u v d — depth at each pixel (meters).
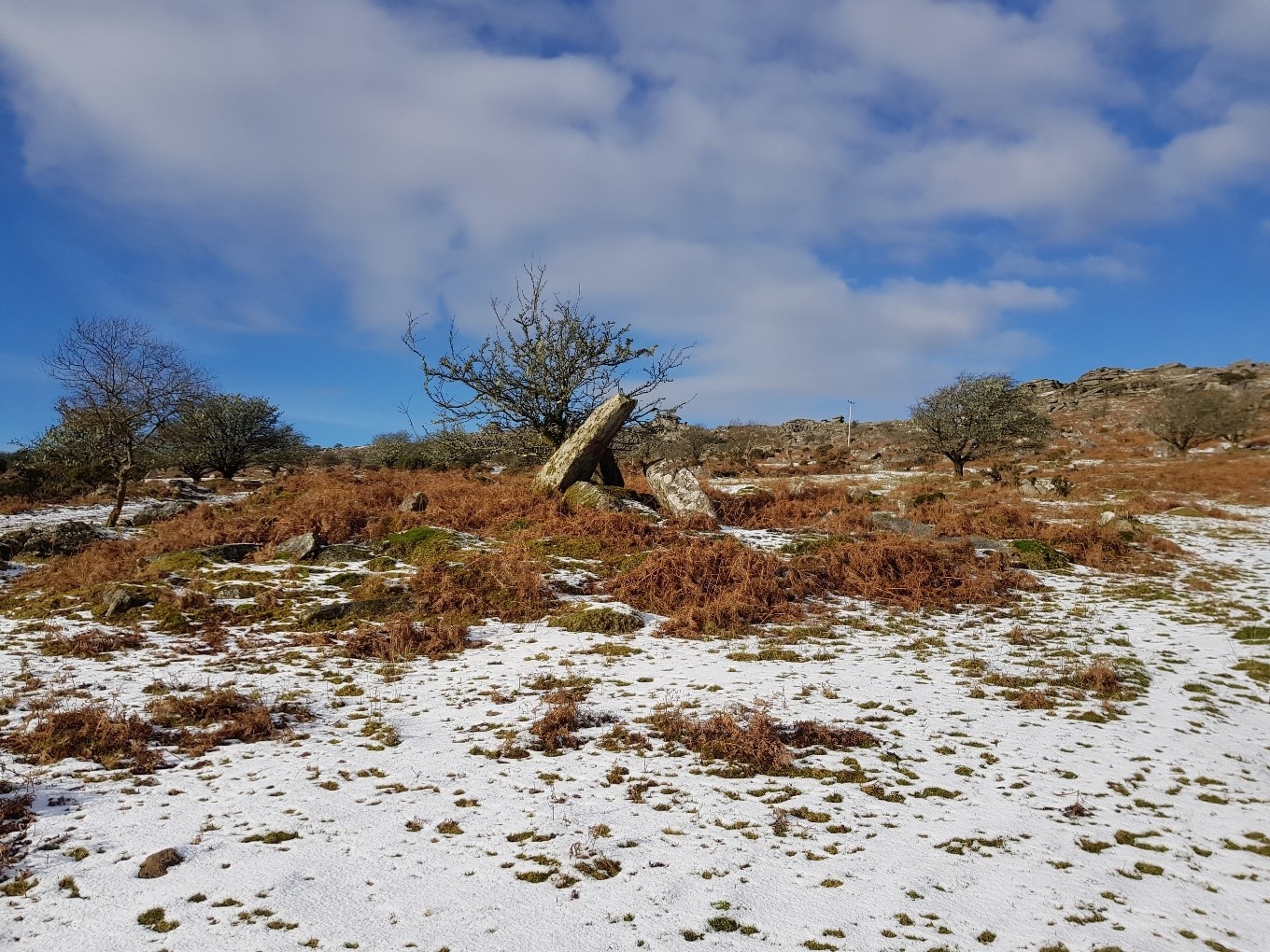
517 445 19.55
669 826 4.57
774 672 8.13
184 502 20.73
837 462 46.97
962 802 5.07
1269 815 5.00
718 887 3.85
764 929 3.47
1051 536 16.59
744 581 11.34
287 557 13.05
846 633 10.10
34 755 5.46
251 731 6.15
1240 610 11.67
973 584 12.45
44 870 3.81
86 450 28.45
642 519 15.12
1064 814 4.92
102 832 4.29
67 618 10.06
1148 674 8.47
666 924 3.48
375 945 3.24
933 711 6.98
